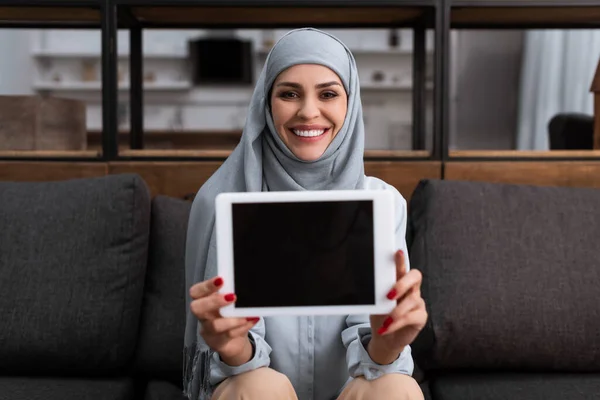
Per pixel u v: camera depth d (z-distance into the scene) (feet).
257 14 6.16
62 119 5.85
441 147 5.57
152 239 5.03
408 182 5.55
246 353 3.55
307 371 3.94
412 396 3.43
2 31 17.57
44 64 18.04
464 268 4.64
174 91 18.65
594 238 4.76
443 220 4.81
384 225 3.06
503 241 4.73
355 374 3.60
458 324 4.50
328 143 4.08
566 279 4.61
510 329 4.50
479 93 11.57
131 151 5.57
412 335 3.29
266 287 3.07
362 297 3.08
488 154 5.57
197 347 3.97
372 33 17.89
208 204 4.18
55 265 4.67
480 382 4.48
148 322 4.81
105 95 5.52
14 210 4.81
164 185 5.53
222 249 3.06
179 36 18.31
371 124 18.25
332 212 3.08
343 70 4.06
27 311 4.57
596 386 4.31
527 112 10.62
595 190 5.06
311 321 3.99
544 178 5.56
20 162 5.51
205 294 3.10
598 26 6.57
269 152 4.21
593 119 6.26
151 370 4.75
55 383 4.42
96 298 4.63
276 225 3.07
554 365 4.58
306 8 5.84
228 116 18.69
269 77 4.11
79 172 5.53
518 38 11.17
